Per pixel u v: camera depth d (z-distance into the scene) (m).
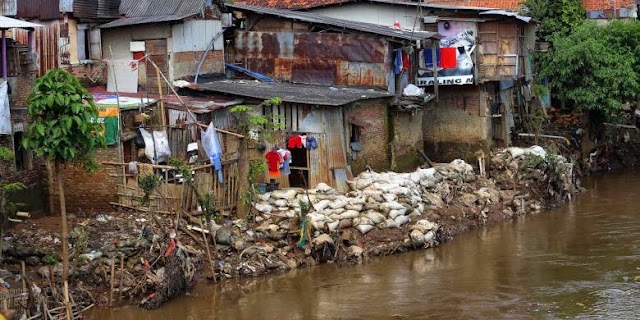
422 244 24.14
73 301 18.64
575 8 38.69
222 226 22.62
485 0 42.62
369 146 28.09
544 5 38.59
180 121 24.28
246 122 25.62
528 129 35.72
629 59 35.31
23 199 22.52
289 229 23.03
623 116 39.53
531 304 19.67
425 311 19.36
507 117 34.38
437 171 28.66
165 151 23.61
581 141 36.81
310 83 30.22
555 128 37.47
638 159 38.31
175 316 19.11
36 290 17.55
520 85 35.69
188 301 20.05
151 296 19.58
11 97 22.16
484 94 32.16
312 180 25.70
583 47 34.81
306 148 25.66
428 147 33.16
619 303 19.59
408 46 29.36
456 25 32.00
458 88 32.44
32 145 18.14
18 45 22.62
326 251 22.81
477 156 32.22
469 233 26.28
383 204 24.62
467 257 23.58
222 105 25.08
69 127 17.86
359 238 23.69
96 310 19.09
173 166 22.69
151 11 28.97
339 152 26.02
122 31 28.33
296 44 30.25
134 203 22.95
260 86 28.28
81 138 18.30
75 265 19.34
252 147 25.14
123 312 19.11
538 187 30.52
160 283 19.89
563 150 35.47
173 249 20.52
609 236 25.53
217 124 25.11
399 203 24.98
